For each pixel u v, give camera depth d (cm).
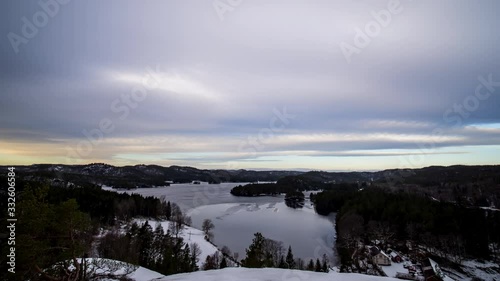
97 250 3066
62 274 1189
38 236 1091
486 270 3859
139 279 1714
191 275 1048
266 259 2527
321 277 947
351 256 4162
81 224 1181
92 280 1395
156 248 3962
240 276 988
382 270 3672
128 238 3588
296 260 4094
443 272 3731
